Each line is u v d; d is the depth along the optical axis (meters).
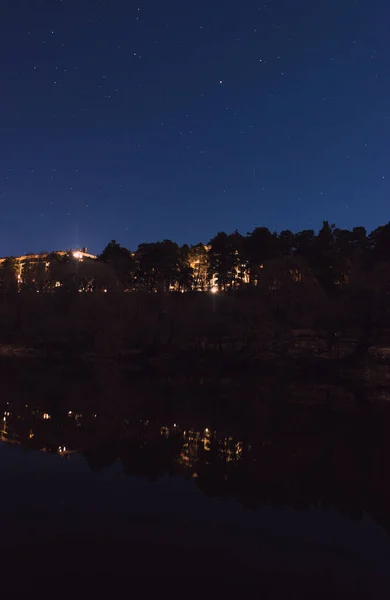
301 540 10.12
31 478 13.22
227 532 10.35
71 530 10.09
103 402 27.00
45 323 59.19
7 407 24.28
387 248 62.59
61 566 8.66
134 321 55.75
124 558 9.05
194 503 11.94
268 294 49.94
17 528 10.08
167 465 15.13
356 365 40.75
